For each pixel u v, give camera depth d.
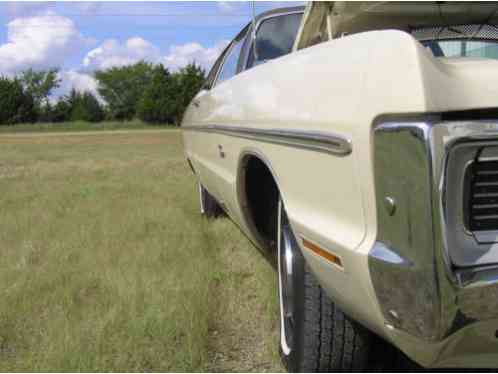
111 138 30.20
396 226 1.29
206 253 3.86
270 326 2.63
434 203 1.21
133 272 3.38
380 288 1.35
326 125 1.53
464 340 1.28
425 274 1.24
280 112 1.90
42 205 6.07
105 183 8.18
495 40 2.45
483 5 2.05
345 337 1.85
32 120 69.44
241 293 3.10
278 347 2.37
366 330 1.85
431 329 1.25
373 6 2.02
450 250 1.24
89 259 3.71
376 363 2.03
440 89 1.22
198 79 61.72
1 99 66.94
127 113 76.75
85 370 2.21
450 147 1.22
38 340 2.53
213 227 4.76
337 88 1.50
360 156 1.37
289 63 1.95
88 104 72.19
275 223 2.75
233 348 2.44
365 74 1.38
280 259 2.21
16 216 5.39
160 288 3.06
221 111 2.95
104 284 3.19
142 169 10.66
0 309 2.84
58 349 2.36
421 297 1.26
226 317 2.77
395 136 1.26
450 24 2.28
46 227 4.80
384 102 1.29
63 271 3.47
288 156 1.84
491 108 1.24
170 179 8.58
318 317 1.84
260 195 2.67
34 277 3.36
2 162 13.47
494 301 1.26
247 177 2.61
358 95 1.39
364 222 1.41
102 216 5.24
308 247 1.70
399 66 1.27
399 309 1.32
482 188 1.27
